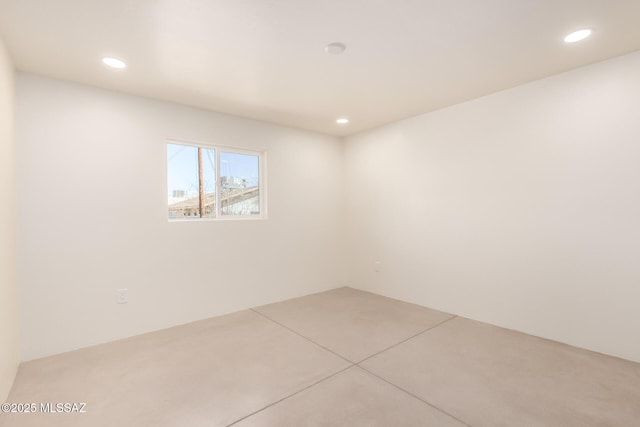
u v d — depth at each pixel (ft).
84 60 7.52
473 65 8.16
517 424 5.63
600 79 8.10
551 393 6.54
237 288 12.01
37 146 8.18
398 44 7.04
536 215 9.36
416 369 7.56
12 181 7.31
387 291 13.84
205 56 7.44
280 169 13.30
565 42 7.07
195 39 6.68
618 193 7.92
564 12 5.91
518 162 9.68
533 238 9.45
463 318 11.05
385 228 13.84
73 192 8.69
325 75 8.59
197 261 11.00
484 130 10.44
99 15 5.78
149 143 10.00
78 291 8.78
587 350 8.43
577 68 8.45
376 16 5.97
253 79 8.78
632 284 7.77
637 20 6.20
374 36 6.69
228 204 12.17
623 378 7.04
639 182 7.61
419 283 12.59
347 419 5.80
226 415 5.93
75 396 6.53
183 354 8.41
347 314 11.55
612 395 6.44
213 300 11.38
